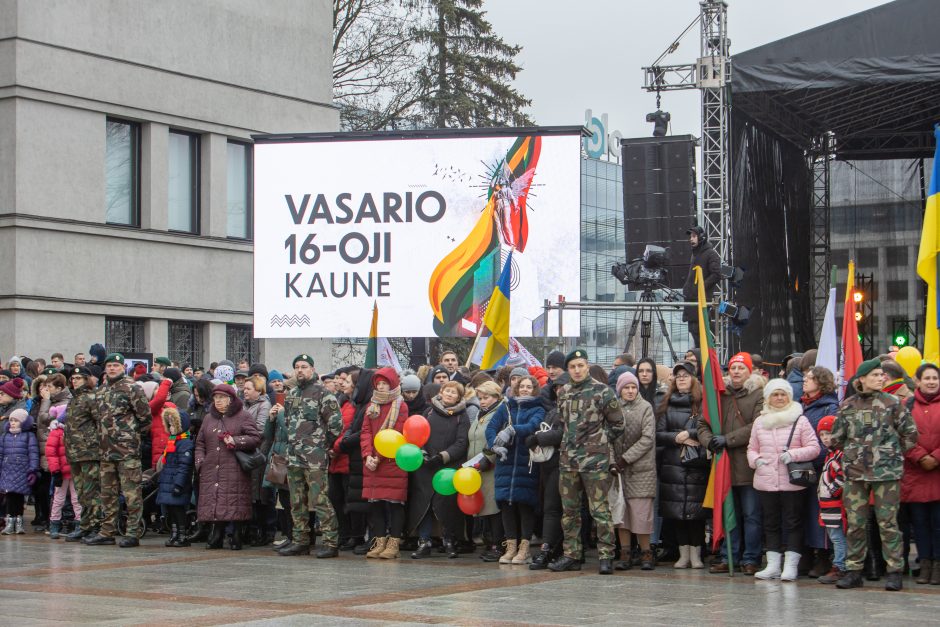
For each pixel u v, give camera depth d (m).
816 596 10.59
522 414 12.80
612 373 14.27
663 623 8.98
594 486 12.12
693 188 24.56
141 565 12.76
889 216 37.94
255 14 29.72
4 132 24.73
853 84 24.92
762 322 29.22
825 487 11.60
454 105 47.28
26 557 13.52
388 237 24.66
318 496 13.56
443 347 42.59
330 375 15.43
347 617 9.24
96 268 26.11
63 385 16.17
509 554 12.98
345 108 43.47
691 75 26.33
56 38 25.38
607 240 69.19
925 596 10.65
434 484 13.22
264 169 25.09
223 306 28.89
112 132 26.78
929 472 11.46
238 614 9.39
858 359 13.08
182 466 14.68
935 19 24.41
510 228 24.27
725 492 12.11
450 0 47.38
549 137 24.19
